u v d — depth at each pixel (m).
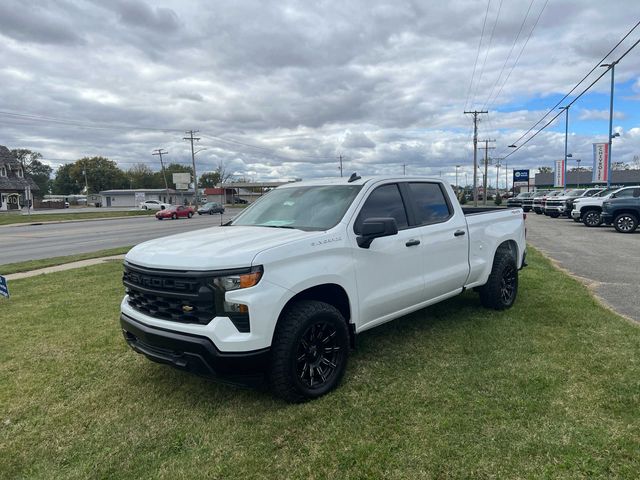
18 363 4.55
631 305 6.27
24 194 69.19
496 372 4.00
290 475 2.71
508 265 5.96
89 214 53.78
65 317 6.19
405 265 4.45
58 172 123.62
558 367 4.08
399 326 5.34
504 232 5.97
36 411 3.57
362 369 4.15
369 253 4.07
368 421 3.27
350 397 3.62
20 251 16.48
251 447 3.00
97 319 6.07
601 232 18.00
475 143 53.97
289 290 3.38
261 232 4.00
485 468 2.72
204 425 3.29
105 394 3.83
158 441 3.11
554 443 2.94
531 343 4.70
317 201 4.45
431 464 2.77
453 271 5.10
